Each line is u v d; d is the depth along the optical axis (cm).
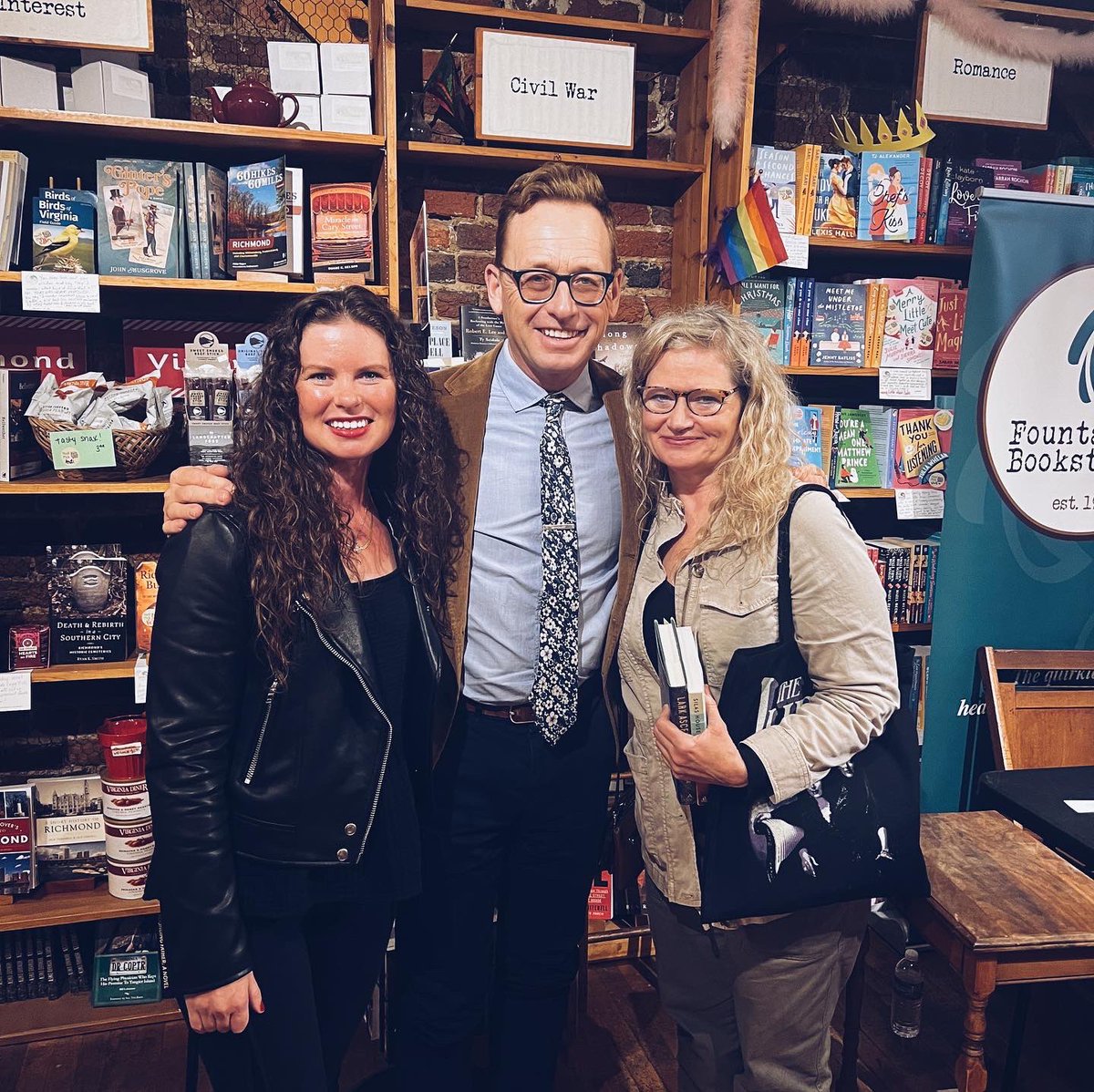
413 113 250
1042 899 163
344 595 130
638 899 261
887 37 297
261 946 131
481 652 163
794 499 137
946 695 252
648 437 146
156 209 223
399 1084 179
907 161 263
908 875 137
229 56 253
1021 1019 202
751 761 130
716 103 252
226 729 127
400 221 271
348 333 129
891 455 272
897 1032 228
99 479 225
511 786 165
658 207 290
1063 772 213
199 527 125
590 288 156
